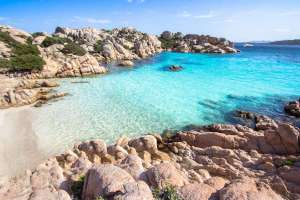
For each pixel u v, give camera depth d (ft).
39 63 174.60
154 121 97.60
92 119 98.99
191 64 260.62
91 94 134.41
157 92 140.77
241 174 57.21
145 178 40.60
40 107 112.57
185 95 135.23
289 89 148.56
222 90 146.51
